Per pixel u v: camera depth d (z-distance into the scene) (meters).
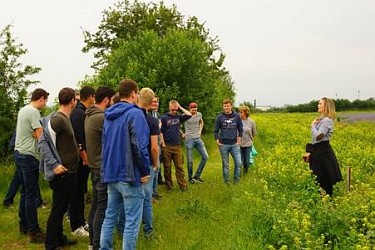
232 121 12.91
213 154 21.70
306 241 6.29
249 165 14.67
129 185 6.21
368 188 9.51
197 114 13.76
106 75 24.72
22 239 8.20
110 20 37.94
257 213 7.82
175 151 12.24
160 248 7.31
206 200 10.65
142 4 38.28
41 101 8.14
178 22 37.88
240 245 6.78
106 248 6.54
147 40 25.22
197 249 7.12
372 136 27.20
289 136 24.95
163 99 23.00
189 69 24.48
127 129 6.18
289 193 9.58
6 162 13.77
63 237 7.75
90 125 7.11
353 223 7.03
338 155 15.08
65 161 7.18
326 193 9.54
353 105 87.25
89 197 10.77
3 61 13.88
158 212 9.67
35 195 8.02
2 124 13.71
